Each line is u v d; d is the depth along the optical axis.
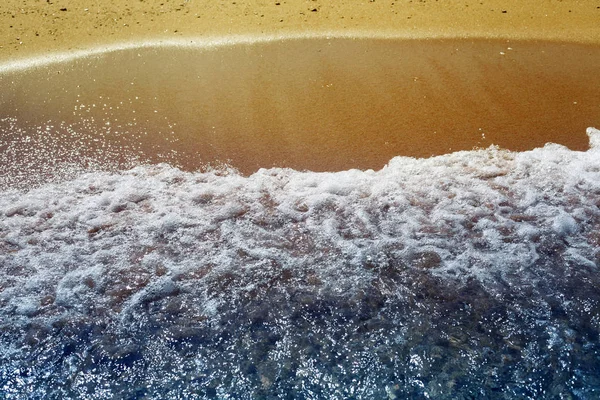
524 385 2.92
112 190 4.22
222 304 3.35
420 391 2.90
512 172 4.30
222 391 2.92
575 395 2.88
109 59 5.89
